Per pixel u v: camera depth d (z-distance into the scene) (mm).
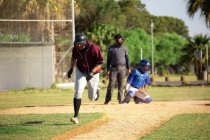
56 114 32156
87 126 26641
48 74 82125
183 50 188750
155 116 31125
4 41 80562
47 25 82750
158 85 99312
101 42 146125
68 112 34312
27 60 81562
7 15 82625
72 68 28062
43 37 82250
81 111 34094
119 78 42062
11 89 79875
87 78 27953
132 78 40531
